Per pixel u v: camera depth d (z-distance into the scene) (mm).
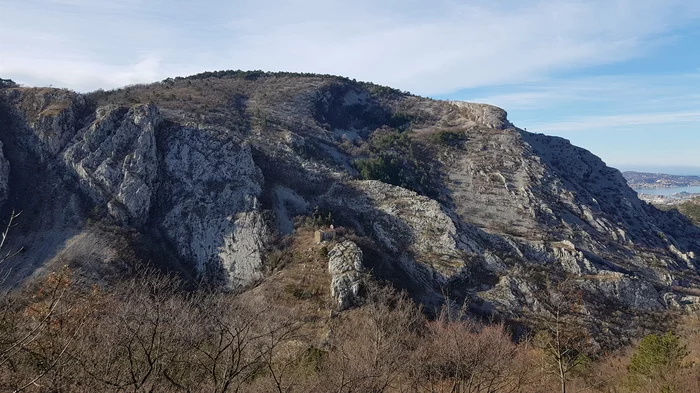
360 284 42219
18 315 15078
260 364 15953
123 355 14352
